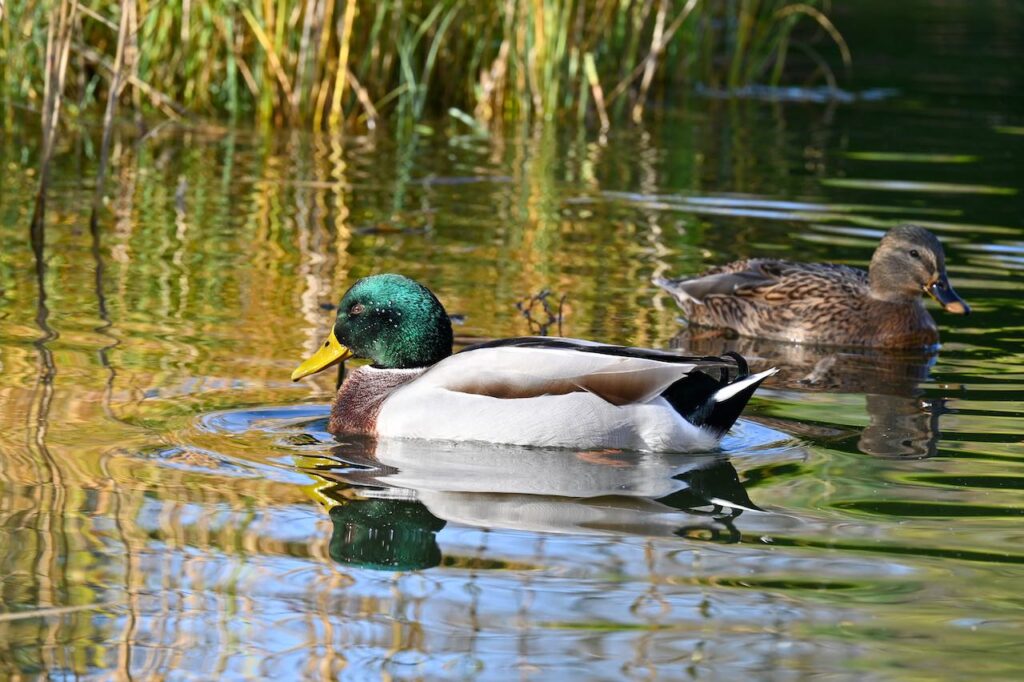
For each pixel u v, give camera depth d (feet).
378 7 80.64
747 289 47.91
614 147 77.82
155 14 77.25
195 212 59.41
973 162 75.61
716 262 53.98
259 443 34.06
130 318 43.93
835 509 30.42
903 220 61.72
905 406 38.52
